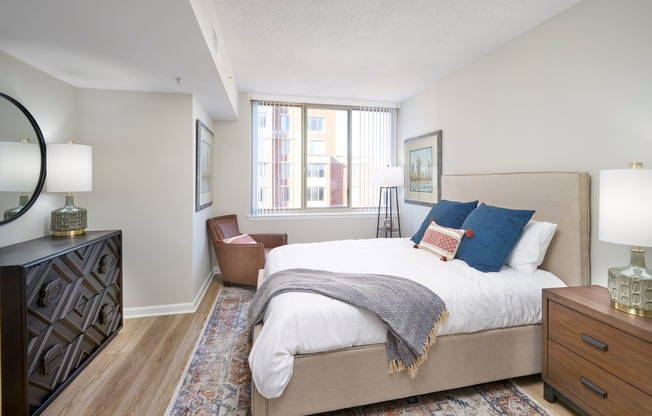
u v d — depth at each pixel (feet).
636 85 5.71
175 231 9.57
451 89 11.13
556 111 7.27
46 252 5.58
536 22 7.64
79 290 6.30
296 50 9.30
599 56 6.32
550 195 7.06
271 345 4.66
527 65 8.04
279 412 4.81
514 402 5.65
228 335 8.15
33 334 5.03
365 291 5.43
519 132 8.29
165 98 9.36
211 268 13.28
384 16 7.44
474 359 5.67
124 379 6.27
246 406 5.51
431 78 11.68
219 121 13.58
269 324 4.92
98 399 5.69
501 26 7.84
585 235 6.52
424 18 7.53
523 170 8.18
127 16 5.13
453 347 5.55
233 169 13.76
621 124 5.96
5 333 4.75
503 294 5.86
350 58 9.86
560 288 5.87
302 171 14.61
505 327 5.88
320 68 10.73
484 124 9.55
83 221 7.61
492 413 5.36
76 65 7.14
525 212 7.05
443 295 5.62
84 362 6.43
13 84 6.51
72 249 6.04
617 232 4.84
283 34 8.32
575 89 6.82
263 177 14.23
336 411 5.40
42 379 5.23
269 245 13.25
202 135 10.80
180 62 7.05
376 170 13.96
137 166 9.25
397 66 10.51
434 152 12.11
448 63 10.25
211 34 6.70
